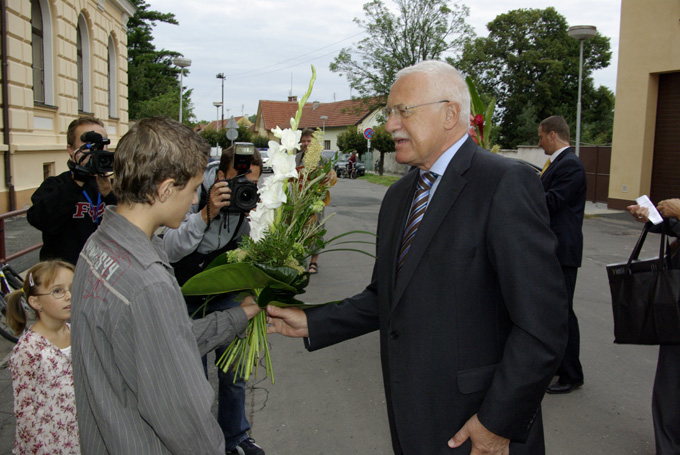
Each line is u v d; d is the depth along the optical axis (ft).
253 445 9.68
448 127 5.73
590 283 21.68
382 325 6.16
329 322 6.63
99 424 4.22
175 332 4.16
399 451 6.12
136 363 4.06
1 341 14.37
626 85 41.45
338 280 22.03
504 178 5.29
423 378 5.52
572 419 11.07
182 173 4.55
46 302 7.72
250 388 12.71
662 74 40.04
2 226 16.71
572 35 41.73
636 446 10.09
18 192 33.40
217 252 8.77
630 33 40.70
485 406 5.09
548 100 119.24
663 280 8.63
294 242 6.31
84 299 4.33
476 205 5.37
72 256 9.36
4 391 11.71
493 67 123.03
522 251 5.04
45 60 38.58
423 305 5.48
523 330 5.02
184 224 8.37
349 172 99.91
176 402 4.04
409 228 5.92
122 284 4.17
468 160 5.64
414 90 5.70
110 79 55.47
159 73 121.39
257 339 6.66
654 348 14.88
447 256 5.39
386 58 87.40
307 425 11.02
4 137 32.14
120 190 4.51
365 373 13.55
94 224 9.45
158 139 4.46
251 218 6.44
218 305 8.77
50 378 7.59
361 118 143.64
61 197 8.99
